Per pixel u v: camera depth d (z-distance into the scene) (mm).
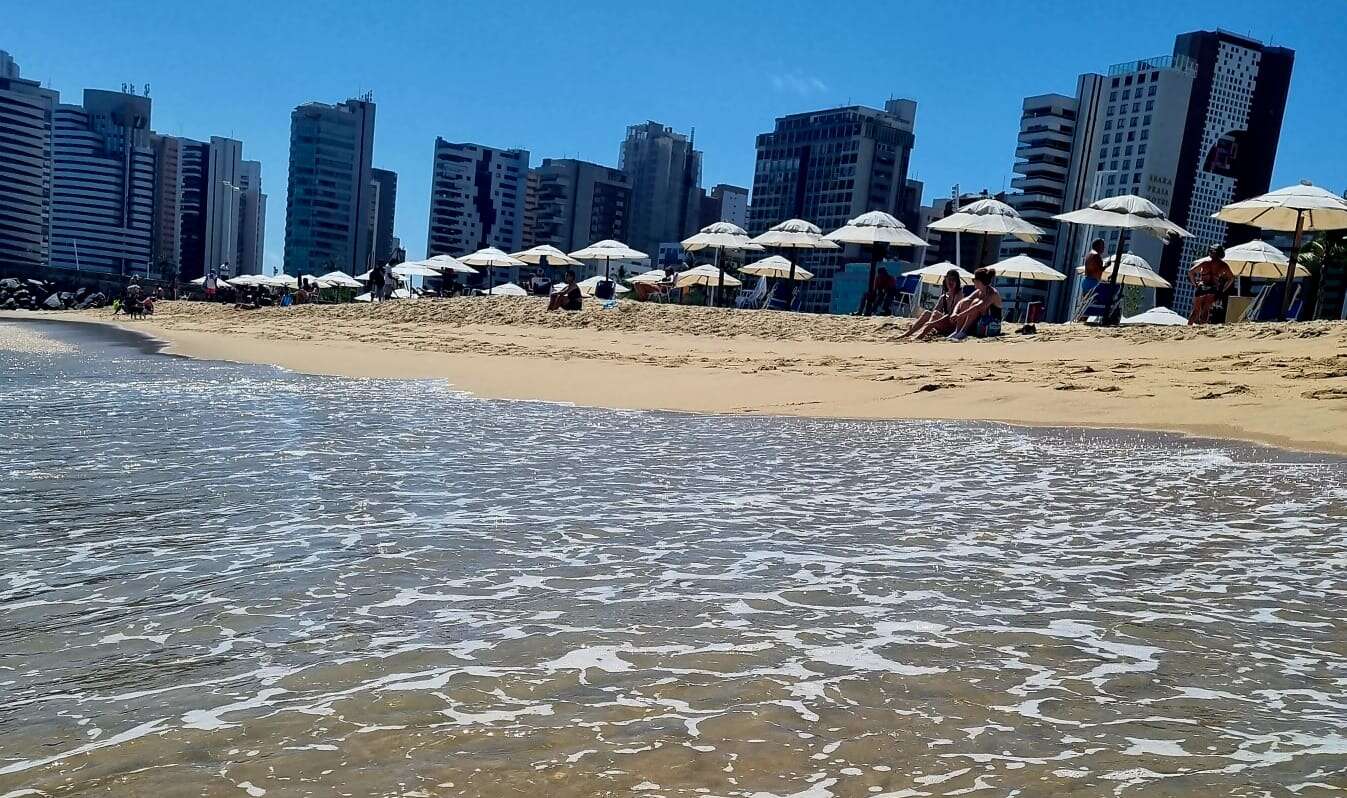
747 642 2982
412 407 10227
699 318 25156
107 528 4406
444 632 3043
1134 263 31016
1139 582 3734
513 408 10336
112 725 2320
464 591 3506
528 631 3066
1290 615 3311
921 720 2387
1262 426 8141
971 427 8820
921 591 3590
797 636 3045
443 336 25078
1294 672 2758
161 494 5195
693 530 4590
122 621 3107
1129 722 2385
